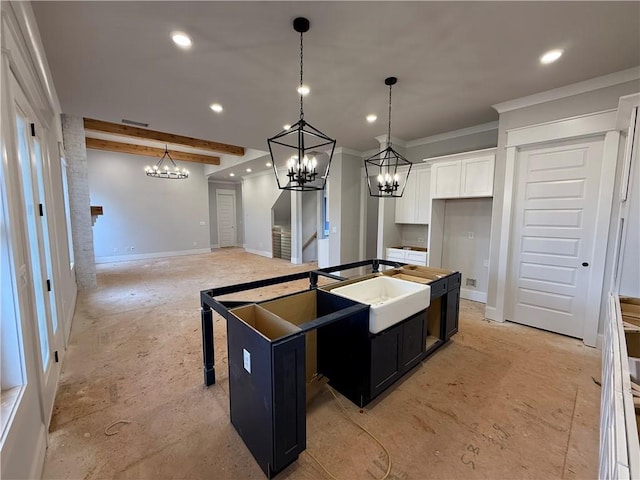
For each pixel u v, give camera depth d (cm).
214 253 944
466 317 379
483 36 215
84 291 496
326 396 220
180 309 405
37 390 159
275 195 844
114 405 207
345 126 427
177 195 886
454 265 472
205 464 160
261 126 430
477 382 237
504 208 347
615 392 97
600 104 279
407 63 252
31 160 200
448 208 473
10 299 136
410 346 240
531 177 331
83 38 214
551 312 327
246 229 983
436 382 237
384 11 189
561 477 153
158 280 577
